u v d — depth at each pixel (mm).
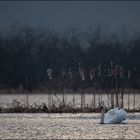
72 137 163000
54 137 163125
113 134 170000
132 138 160375
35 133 173250
